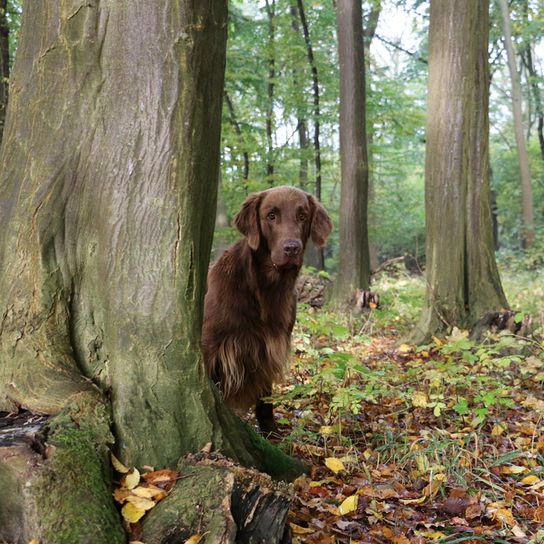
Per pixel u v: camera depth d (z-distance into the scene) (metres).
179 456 1.04
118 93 1.06
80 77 1.08
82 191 1.09
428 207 2.77
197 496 0.91
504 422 1.67
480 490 1.28
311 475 1.32
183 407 1.06
